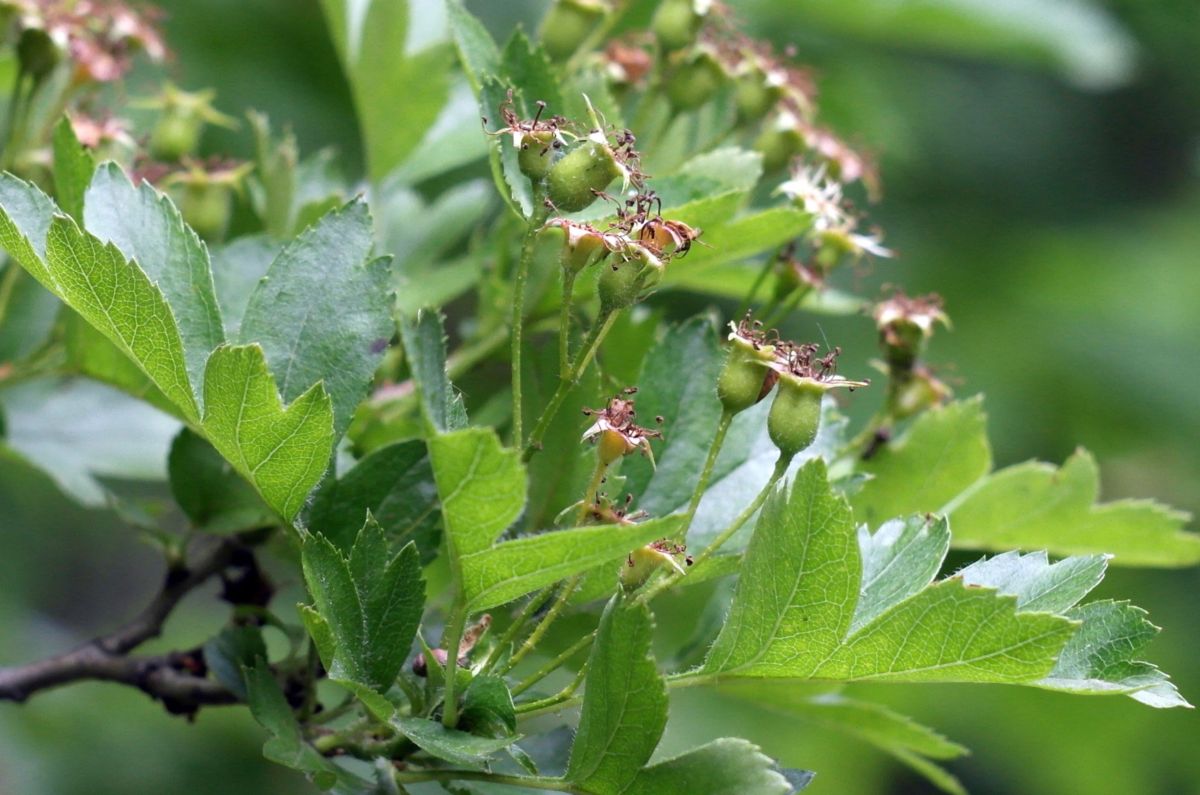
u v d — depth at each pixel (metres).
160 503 0.54
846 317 0.92
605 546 0.43
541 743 0.48
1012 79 1.14
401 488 0.47
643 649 0.43
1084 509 0.51
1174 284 1.07
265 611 0.49
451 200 0.56
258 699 0.46
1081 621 0.43
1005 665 0.44
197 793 0.89
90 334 0.50
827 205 0.50
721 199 0.48
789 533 0.44
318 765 0.45
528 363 0.48
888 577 0.45
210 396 0.44
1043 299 1.05
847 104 0.85
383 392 0.51
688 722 0.98
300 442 0.45
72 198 0.48
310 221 0.51
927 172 1.08
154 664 0.50
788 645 0.45
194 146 0.53
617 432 0.45
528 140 0.45
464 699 0.45
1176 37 1.08
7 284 0.52
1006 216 1.11
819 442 0.48
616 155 0.45
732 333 0.45
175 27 0.73
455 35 0.48
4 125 0.56
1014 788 1.10
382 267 0.46
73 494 0.53
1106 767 1.04
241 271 0.49
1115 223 1.13
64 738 0.87
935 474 0.51
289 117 0.74
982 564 0.45
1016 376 1.02
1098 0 1.03
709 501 0.48
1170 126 1.14
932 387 0.51
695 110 0.51
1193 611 1.01
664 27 0.51
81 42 0.53
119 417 0.54
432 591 0.49
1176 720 1.02
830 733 1.02
